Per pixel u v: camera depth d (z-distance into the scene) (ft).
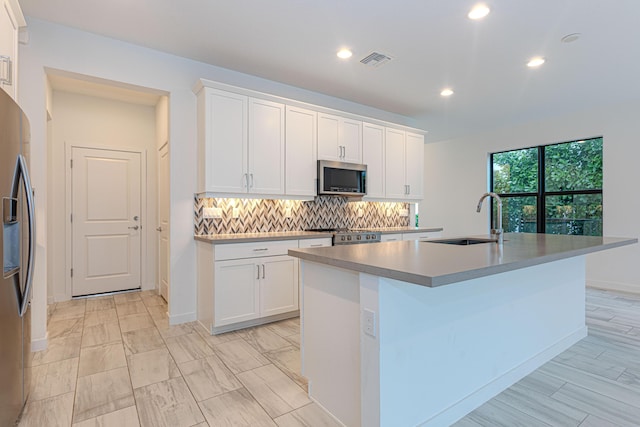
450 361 5.79
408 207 17.61
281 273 10.73
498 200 8.22
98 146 13.94
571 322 9.06
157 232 14.55
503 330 6.89
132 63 9.77
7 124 4.99
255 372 7.39
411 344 5.16
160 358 8.09
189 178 10.82
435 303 5.53
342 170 13.14
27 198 5.61
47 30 8.64
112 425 5.58
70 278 13.43
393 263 4.80
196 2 7.72
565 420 5.76
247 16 8.26
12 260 5.33
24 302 5.51
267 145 11.37
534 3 7.61
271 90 12.35
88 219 13.82
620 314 11.57
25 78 8.39
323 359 6.03
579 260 9.46
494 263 4.81
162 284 13.57
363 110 15.03
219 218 11.44
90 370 7.47
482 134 19.61
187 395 6.47
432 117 16.85
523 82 12.28
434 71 11.37
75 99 13.50
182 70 10.60
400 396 5.01
